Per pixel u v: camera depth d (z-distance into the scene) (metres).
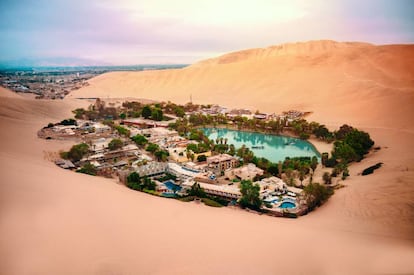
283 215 68.88
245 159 114.56
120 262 35.59
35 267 33.38
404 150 116.38
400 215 58.31
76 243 39.09
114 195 64.75
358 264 37.12
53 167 91.44
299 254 40.00
